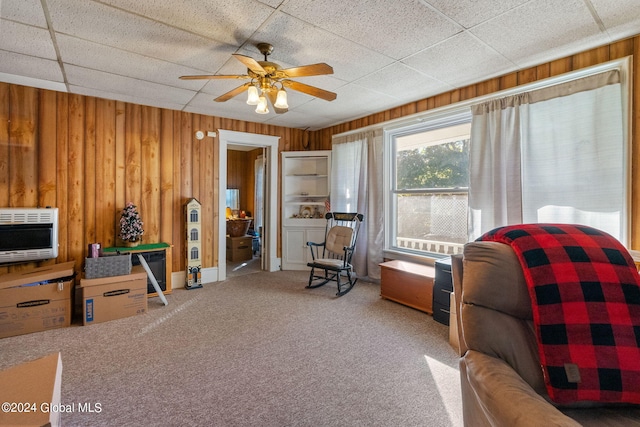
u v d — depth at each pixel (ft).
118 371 6.75
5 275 8.88
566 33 7.23
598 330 3.51
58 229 10.91
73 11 6.39
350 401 5.83
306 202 16.57
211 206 14.35
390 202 13.75
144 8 6.31
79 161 11.36
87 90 10.97
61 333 8.66
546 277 3.82
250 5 6.23
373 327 9.19
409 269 11.05
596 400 3.37
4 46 7.86
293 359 7.33
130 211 11.72
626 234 7.34
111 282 9.59
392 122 13.12
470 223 10.13
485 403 3.27
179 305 11.03
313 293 12.50
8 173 10.15
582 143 7.93
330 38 7.52
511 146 9.16
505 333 3.87
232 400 5.82
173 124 13.37
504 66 9.02
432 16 6.61
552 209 8.42
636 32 7.16
